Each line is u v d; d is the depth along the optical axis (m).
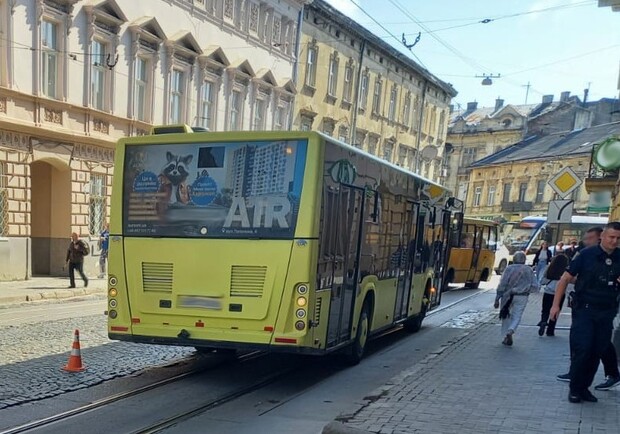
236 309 7.02
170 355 8.87
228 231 7.15
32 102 17.69
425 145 47.88
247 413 6.30
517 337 10.97
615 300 5.95
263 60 28.75
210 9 25.09
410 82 43.97
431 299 13.45
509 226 39.69
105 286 17.56
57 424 5.59
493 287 25.64
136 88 21.77
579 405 5.91
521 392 6.45
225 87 26.42
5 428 5.38
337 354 8.96
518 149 61.75
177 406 6.40
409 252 11.23
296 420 6.08
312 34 32.34
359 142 37.66
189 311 7.19
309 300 6.88
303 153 7.02
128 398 6.58
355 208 8.20
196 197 7.31
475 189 63.56
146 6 21.77
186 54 23.86
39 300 14.98
